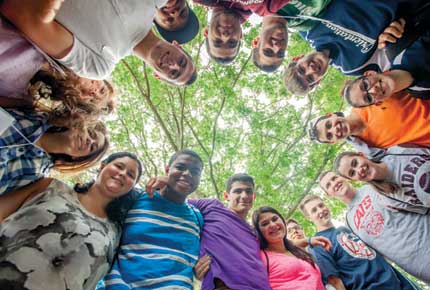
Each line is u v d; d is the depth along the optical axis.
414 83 1.53
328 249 1.42
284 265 1.20
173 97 2.33
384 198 1.67
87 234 0.90
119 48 0.86
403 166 1.63
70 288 0.83
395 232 1.63
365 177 1.67
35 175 0.86
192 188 1.23
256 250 1.22
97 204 1.04
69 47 0.75
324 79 2.05
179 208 1.20
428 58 1.46
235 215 1.30
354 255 1.40
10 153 0.79
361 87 1.56
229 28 1.34
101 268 0.92
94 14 0.77
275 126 2.33
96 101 0.97
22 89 0.77
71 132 0.93
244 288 1.10
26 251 0.81
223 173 2.51
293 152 2.37
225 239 1.20
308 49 1.81
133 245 1.07
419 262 1.58
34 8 0.67
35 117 0.83
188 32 1.33
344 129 1.67
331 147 2.34
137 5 0.85
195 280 1.17
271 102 2.26
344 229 1.51
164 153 2.58
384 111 1.62
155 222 1.13
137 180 1.11
